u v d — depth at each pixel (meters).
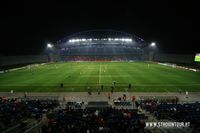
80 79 71.62
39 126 28.97
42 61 166.12
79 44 194.38
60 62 164.75
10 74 88.12
